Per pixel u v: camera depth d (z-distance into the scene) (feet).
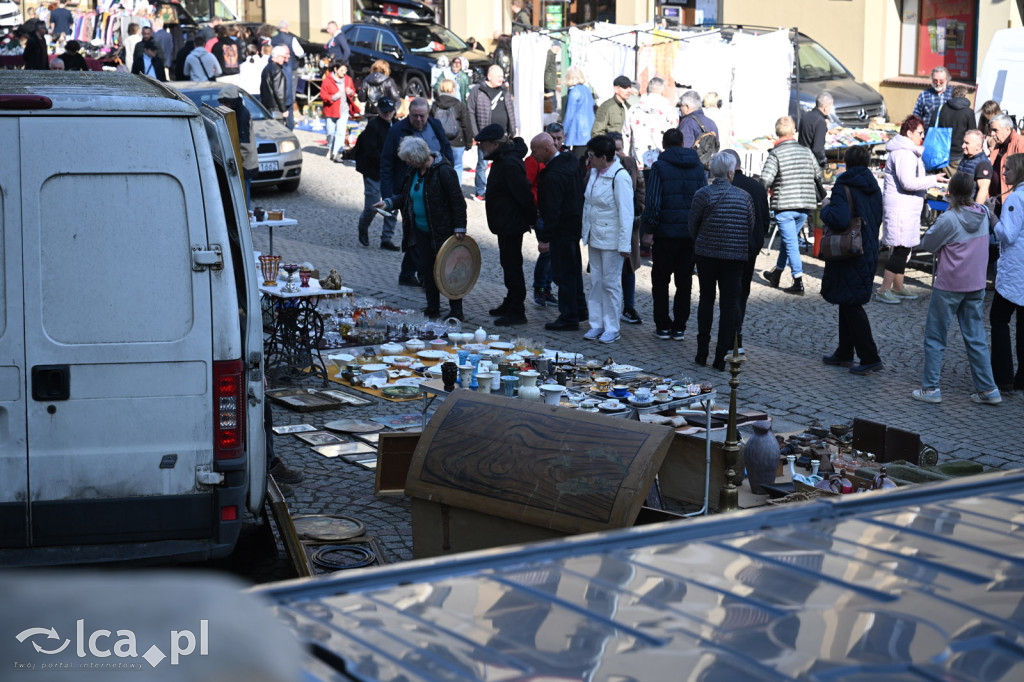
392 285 47.78
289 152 65.57
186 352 16.85
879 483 23.16
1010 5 75.41
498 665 6.00
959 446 29.14
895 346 39.68
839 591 7.13
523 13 92.79
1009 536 8.23
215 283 16.85
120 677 3.76
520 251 41.32
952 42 80.64
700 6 95.66
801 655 6.14
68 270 16.43
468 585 7.23
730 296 35.29
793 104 69.62
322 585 7.18
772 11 90.43
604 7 101.19
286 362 35.37
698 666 6.00
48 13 118.73
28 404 16.49
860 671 5.96
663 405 24.72
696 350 38.52
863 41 84.79
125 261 16.57
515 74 75.25
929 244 32.60
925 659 6.12
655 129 57.47
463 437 19.71
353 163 76.89
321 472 26.37
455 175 40.14
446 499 19.27
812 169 46.85
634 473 17.72
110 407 16.72
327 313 41.86
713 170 34.96
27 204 16.22
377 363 36.47
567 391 28.32
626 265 41.52
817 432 28.63
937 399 33.01
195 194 16.66
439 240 40.50
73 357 16.53
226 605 4.17
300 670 4.17
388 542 22.00
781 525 8.52
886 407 32.58
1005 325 34.14
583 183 40.96
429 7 101.09
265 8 126.82
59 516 16.71
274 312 34.96
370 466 26.78
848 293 35.70
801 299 46.70
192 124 16.65
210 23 96.37
